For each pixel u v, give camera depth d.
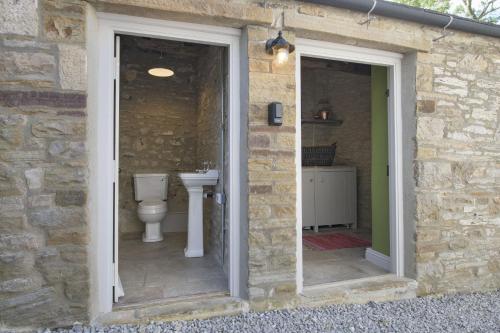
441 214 2.94
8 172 1.90
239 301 2.38
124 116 4.91
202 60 4.66
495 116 3.18
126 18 2.20
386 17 2.71
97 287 2.18
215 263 3.38
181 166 5.18
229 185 2.52
